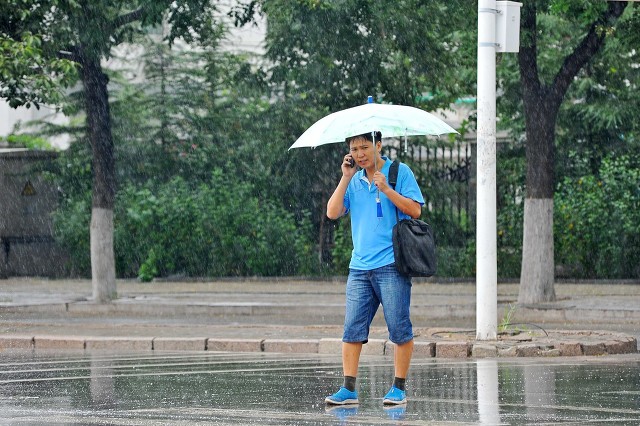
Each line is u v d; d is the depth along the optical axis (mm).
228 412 20609
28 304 49656
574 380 25719
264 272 67562
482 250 33688
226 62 71438
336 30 53562
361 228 21281
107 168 51000
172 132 71312
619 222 62000
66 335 38594
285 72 58188
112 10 51250
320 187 68500
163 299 52531
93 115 50656
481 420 19359
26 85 46969
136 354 34344
